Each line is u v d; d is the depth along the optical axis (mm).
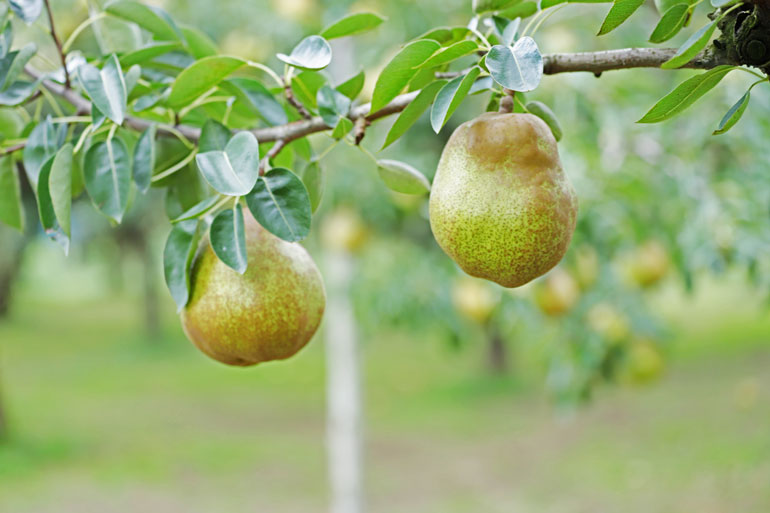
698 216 3830
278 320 1517
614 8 1168
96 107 1559
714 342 15828
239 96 1672
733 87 3520
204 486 8883
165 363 17594
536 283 4512
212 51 1968
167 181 1861
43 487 8719
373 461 9938
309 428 11664
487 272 1381
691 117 3875
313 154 1811
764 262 3854
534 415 11875
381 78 1346
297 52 1438
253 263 1518
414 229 6328
